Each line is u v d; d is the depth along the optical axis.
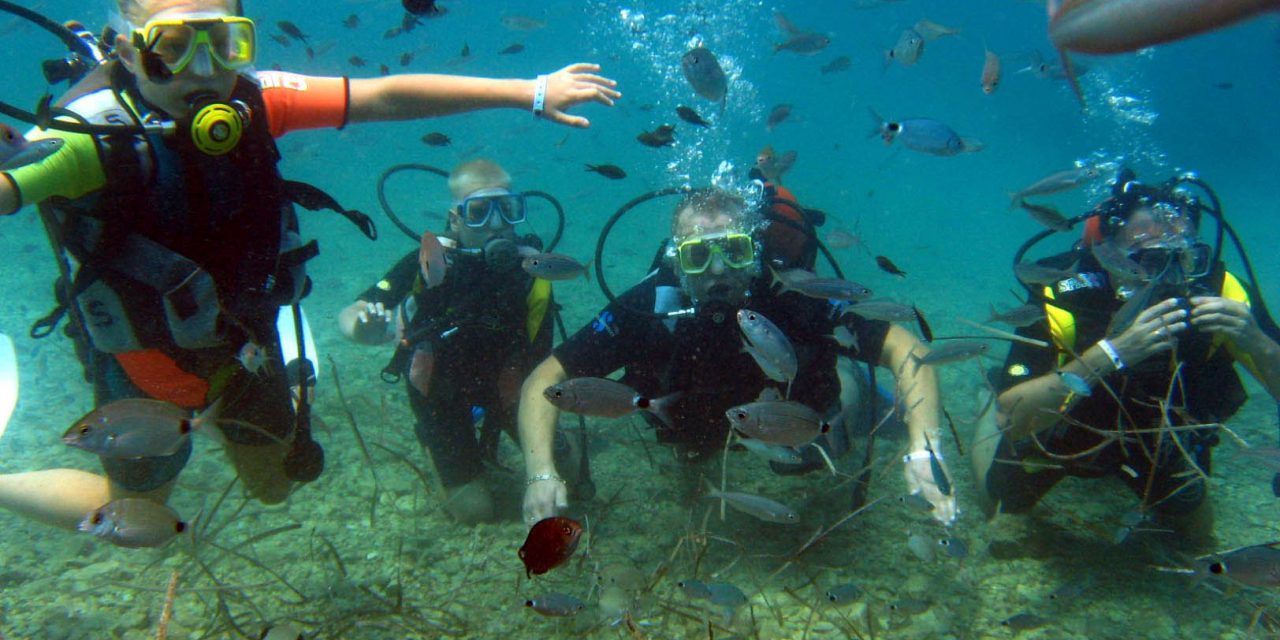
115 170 2.21
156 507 2.34
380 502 4.22
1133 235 3.53
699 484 4.38
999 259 17.36
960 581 3.48
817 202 24.80
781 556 3.65
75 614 3.06
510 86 3.18
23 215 14.94
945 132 4.41
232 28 2.29
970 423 5.62
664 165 32.22
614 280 11.48
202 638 2.79
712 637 2.63
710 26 32.03
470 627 3.05
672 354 3.71
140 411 2.24
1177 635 3.08
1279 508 4.29
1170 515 3.83
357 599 3.19
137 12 2.29
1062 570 3.62
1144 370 3.51
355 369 6.57
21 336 7.45
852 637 2.98
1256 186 42.12
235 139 2.31
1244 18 0.42
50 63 2.65
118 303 2.49
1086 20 0.55
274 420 3.03
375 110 3.09
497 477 4.69
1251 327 3.21
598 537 3.87
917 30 5.43
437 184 24.14
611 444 5.25
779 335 2.82
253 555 3.59
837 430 3.86
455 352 4.18
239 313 2.58
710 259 3.46
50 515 3.18
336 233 15.30
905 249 17.52
